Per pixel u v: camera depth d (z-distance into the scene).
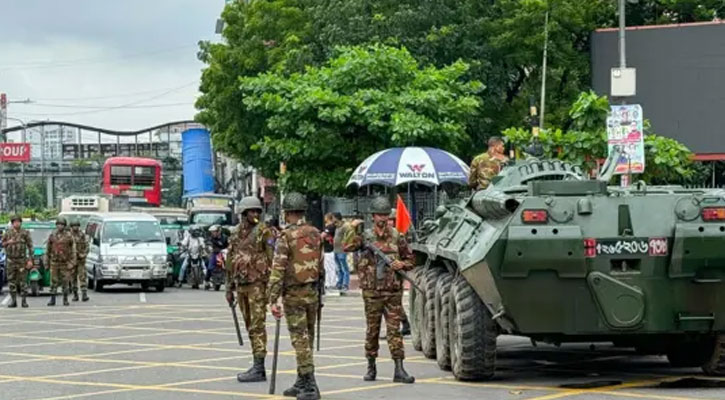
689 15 36.03
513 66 35.41
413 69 30.11
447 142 29.08
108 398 11.15
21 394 11.52
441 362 12.77
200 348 15.80
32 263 24.44
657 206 10.86
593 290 10.77
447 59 33.81
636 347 12.91
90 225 31.75
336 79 29.81
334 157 29.64
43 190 106.12
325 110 28.72
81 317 21.44
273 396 10.98
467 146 33.72
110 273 29.11
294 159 29.92
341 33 33.94
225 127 41.25
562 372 12.61
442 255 12.61
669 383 11.49
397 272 11.80
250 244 12.21
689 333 11.20
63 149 109.31
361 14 34.47
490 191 11.98
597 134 20.86
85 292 26.19
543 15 33.53
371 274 11.77
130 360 14.45
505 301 10.88
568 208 10.80
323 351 15.08
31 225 31.00
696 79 31.94
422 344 14.46
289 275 10.70
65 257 24.72
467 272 11.25
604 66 32.62
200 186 56.34
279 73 34.16
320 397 10.84
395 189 27.41
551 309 10.88
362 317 20.41
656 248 10.72
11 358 14.85
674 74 32.12
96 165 97.31
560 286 10.82
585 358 14.08
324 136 29.19
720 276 10.80
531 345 15.66
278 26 39.38
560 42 34.19
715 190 11.41
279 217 33.69
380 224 11.79
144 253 29.50
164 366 13.74
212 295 28.33
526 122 34.06
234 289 12.44
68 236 24.80
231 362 14.09
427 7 33.56
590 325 10.90
